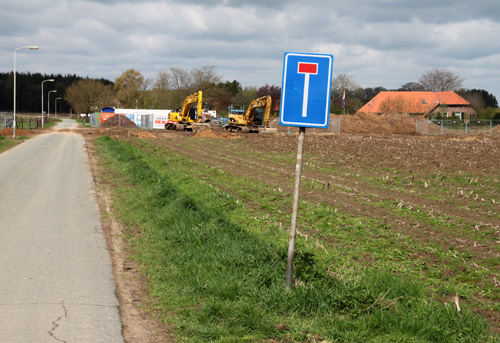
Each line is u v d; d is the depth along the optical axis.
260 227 10.16
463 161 23.20
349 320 5.25
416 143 34.59
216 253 7.62
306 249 8.27
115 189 15.40
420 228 10.13
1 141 38.94
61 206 12.43
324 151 29.11
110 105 122.12
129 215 11.38
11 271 7.06
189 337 4.91
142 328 5.17
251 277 6.36
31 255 7.94
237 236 8.78
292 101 5.70
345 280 6.18
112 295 6.18
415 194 14.58
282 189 15.22
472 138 46.91
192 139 44.00
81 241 8.95
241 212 11.61
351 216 11.21
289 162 24.06
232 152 30.48
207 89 107.81
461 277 7.04
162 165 21.48
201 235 8.76
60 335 4.91
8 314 5.44
